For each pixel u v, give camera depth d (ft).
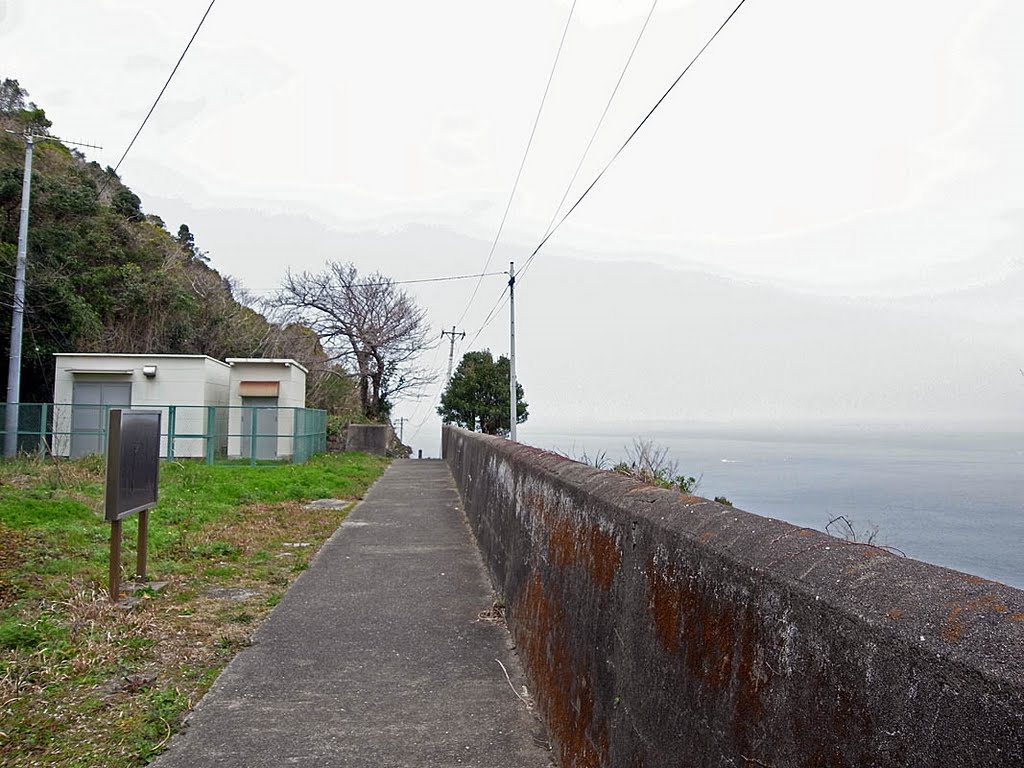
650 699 7.22
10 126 98.94
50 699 13.47
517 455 19.86
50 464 50.67
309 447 76.69
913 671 3.57
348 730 12.55
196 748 11.84
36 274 71.15
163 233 125.39
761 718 5.00
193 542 28.22
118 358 68.69
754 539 5.69
